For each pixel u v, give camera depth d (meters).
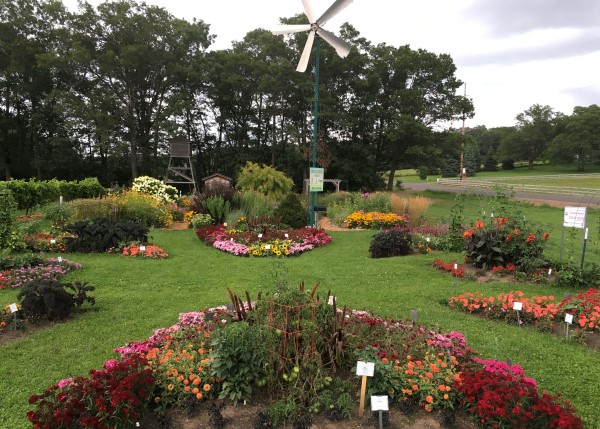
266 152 33.12
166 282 6.95
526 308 5.34
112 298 6.07
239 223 12.12
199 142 34.94
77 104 27.02
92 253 9.15
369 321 4.05
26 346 4.44
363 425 2.92
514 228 7.88
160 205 14.91
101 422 2.62
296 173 31.75
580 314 5.04
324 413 3.02
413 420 2.98
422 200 15.87
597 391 3.62
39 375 3.83
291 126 29.75
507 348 4.46
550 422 2.62
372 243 9.49
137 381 2.91
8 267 7.15
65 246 9.27
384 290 6.56
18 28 28.62
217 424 2.86
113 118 27.80
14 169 31.83
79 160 31.61
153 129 32.56
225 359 3.14
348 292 6.45
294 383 3.16
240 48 33.94
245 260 8.79
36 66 29.02
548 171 62.38
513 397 2.73
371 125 31.64
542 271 7.35
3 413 3.23
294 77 28.52
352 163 30.84
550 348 4.48
